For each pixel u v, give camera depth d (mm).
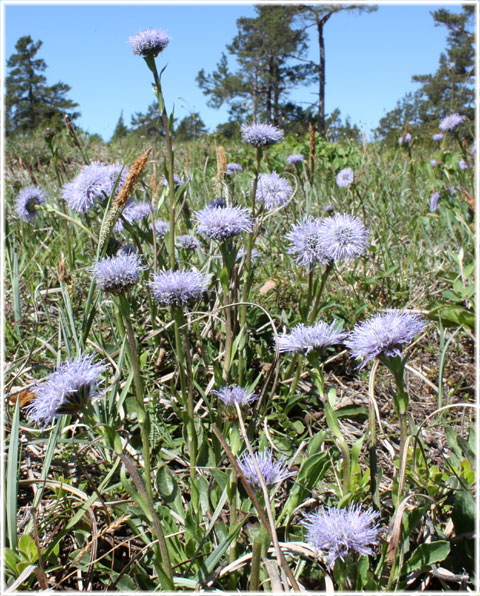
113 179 258
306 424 229
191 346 256
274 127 254
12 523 157
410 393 263
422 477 173
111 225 204
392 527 150
